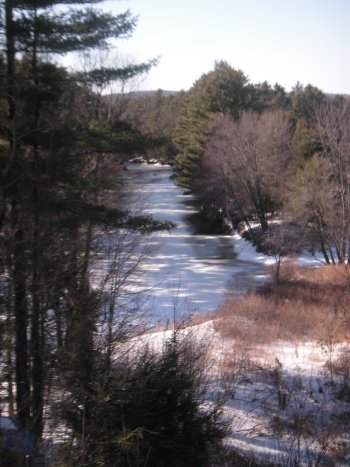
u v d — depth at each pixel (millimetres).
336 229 29297
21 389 8320
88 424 6672
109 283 11508
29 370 8391
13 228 8945
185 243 39438
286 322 16828
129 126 10953
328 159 31312
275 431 8602
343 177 30594
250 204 42219
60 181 9805
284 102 79750
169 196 59656
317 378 11383
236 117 46969
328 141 34125
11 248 8422
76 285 9133
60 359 7895
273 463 7359
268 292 23344
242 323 16703
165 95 112312
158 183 69062
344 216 29047
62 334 8781
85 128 10219
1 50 9406
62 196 10000
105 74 11305
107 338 8305
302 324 16766
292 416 9289
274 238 32438
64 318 8773
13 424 6824
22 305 8586
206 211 49375
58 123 9586
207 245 38781
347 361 12203
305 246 32438
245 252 35906
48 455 6668
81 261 10016
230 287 25578
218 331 15539
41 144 9406
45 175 9227
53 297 8789
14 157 8719
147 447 6324
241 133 39312
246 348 13414
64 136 9477
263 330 15797
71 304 8789
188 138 51906
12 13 9195
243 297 21562
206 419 6820
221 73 50719
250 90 50969
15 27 9109
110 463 6305
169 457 6430
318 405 9914
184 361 7645
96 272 11820
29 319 8984
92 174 11250
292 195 30891
